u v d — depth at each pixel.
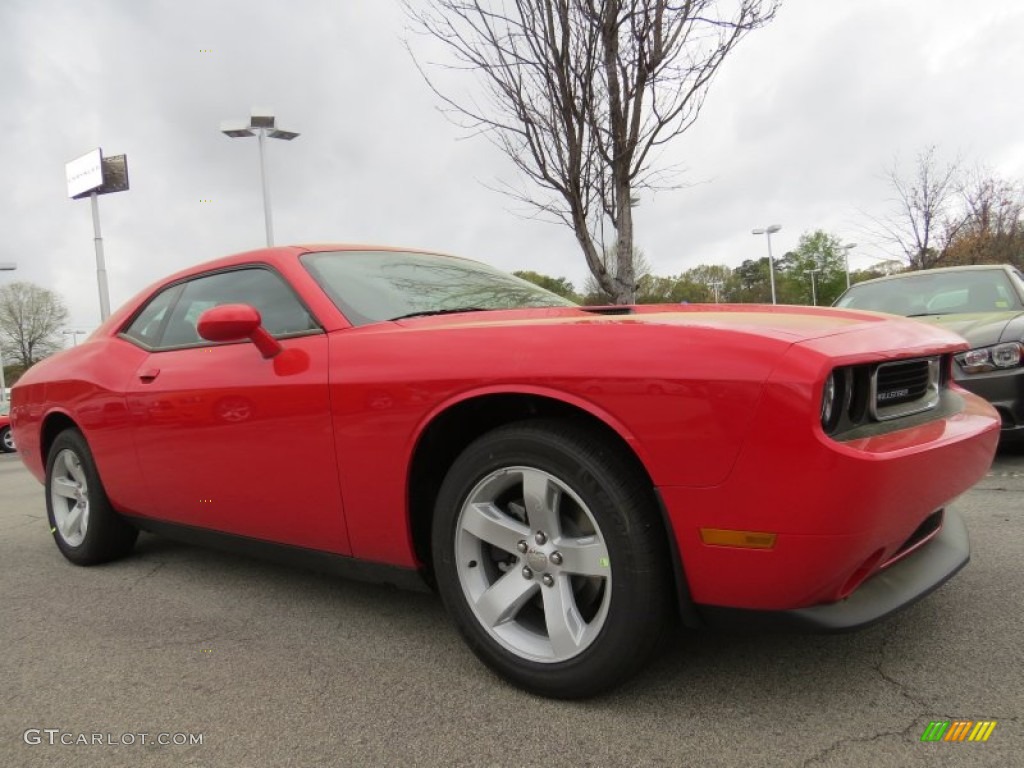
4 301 51.69
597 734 1.90
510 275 3.65
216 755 1.90
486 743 1.89
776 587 1.77
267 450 2.65
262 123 14.11
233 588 3.28
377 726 2.00
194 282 3.30
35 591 3.42
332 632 2.69
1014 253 21.02
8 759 1.93
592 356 1.95
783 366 1.73
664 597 1.92
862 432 1.88
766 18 5.41
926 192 21.08
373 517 2.40
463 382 2.13
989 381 4.78
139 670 2.45
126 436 3.29
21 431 4.20
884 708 1.94
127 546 3.84
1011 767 1.66
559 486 2.02
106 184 23.17
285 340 2.68
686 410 1.80
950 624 2.42
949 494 2.02
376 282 2.92
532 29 5.64
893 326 2.20
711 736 1.85
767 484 1.72
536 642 2.14
